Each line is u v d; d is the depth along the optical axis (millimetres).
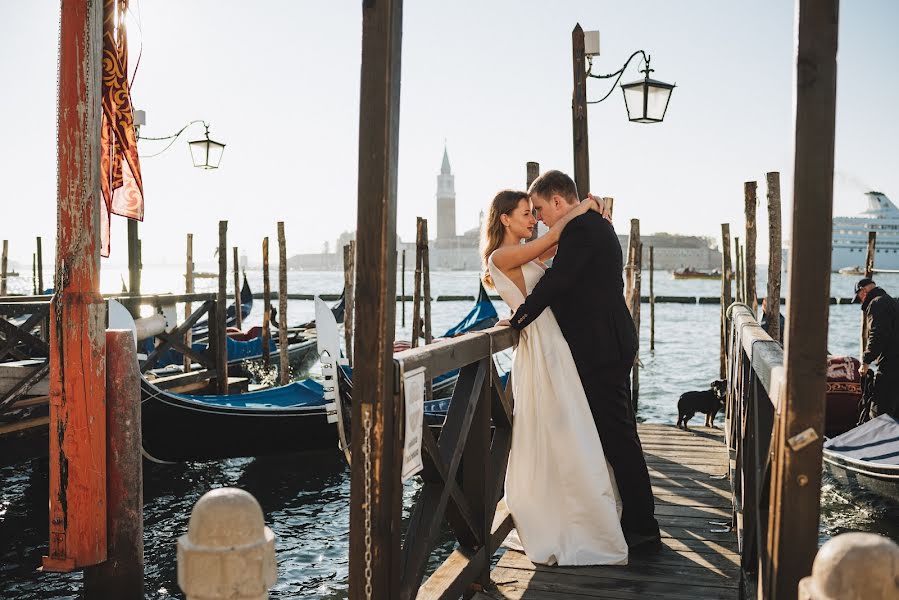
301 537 6543
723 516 4512
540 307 3338
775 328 9008
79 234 3699
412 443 2463
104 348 3748
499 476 3613
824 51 1768
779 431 1924
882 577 1196
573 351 3467
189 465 8781
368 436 2229
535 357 3494
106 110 4812
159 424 8156
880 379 8031
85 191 3703
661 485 5441
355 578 2260
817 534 1835
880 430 7082
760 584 2385
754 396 2822
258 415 8531
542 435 3490
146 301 10156
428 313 12883
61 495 3693
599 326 3436
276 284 94125
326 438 8984
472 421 3127
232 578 1558
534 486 3523
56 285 3695
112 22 4809
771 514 1998
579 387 3455
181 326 10961
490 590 3271
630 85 7676
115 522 3771
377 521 2242
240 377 13523
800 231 1806
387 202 2172
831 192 1783
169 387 10383
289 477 8445
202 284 93125
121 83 4902
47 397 8016
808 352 1821
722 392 9586
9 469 8266
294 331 17703
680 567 3535
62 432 3682
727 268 12812
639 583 3336
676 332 29750
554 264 3363
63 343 3672
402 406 2348
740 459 4066
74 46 3723
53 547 3709
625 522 3717
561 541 3525
